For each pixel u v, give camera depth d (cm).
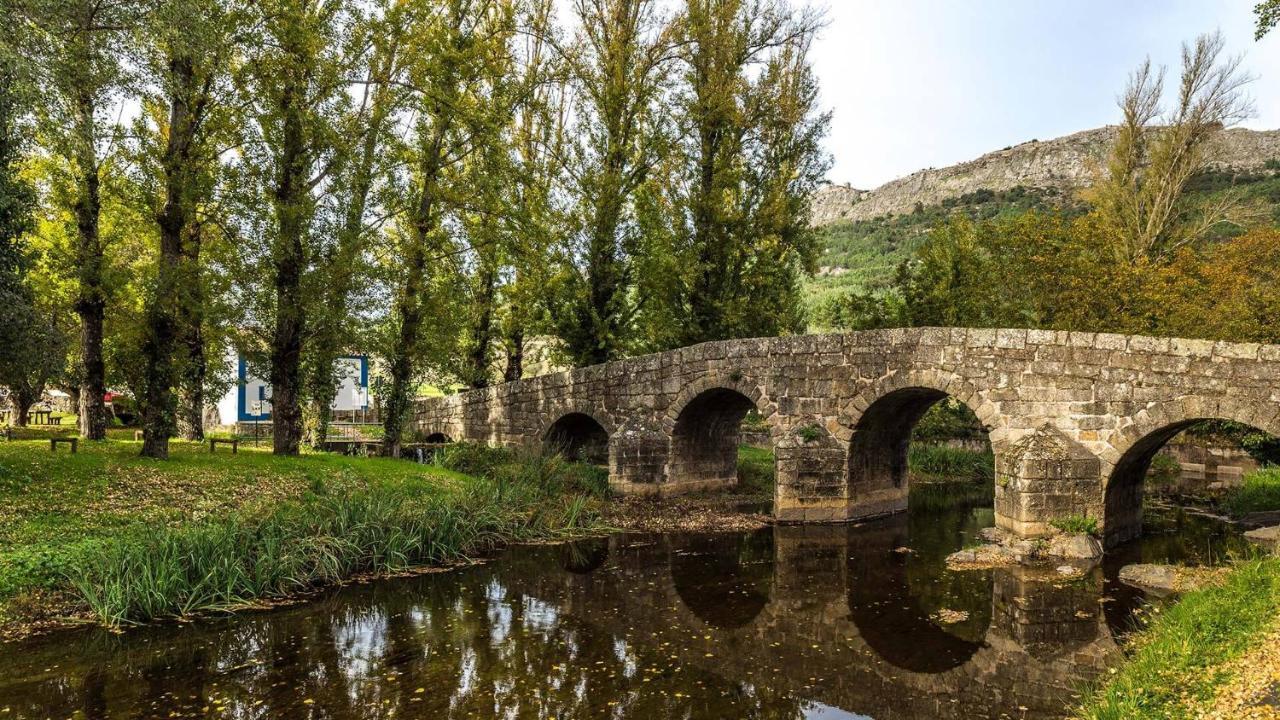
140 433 2280
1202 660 768
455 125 2186
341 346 1948
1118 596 1249
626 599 1266
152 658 945
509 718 779
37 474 1408
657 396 2297
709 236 2652
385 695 835
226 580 1184
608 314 2711
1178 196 3419
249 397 2947
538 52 2853
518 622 1123
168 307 1658
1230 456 3141
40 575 1097
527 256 2375
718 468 2517
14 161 1464
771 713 810
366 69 1952
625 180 2675
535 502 1944
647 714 800
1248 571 1030
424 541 1511
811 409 1980
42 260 1867
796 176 2750
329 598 1238
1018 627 1112
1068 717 806
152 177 1620
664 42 2650
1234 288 2605
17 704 802
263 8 1703
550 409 2611
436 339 2233
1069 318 2484
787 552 1645
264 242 1772
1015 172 12950
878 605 1236
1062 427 1593
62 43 1277
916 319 2917
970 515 2138
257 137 1750
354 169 1891
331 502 1499
